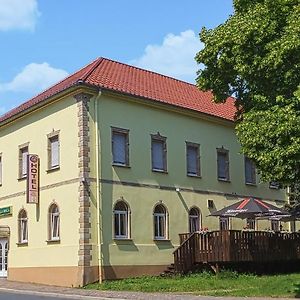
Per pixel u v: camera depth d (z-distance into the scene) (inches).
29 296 882.8
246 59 818.2
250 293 802.2
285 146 730.2
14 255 1244.5
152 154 1206.3
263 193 1512.1
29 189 1167.0
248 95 884.0
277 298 734.5
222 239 1092.5
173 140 1262.3
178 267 1119.0
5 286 1080.2
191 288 910.4
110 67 1272.1
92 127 1088.8
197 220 1293.1
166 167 1231.5
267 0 816.3
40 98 1272.1
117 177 1117.1
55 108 1156.5
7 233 1278.3
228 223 1382.9
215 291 861.8
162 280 1036.5
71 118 1104.8
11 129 1306.6
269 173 758.5
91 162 1075.3
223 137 1407.5
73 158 1086.4
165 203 1211.9
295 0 801.6
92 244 1047.0
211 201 1333.7
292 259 1250.6
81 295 856.9
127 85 1218.6
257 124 772.6
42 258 1143.6
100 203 1074.1
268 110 764.6
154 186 1193.4
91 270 1034.7
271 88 797.2
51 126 1162.6
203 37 907.4
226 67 875.4
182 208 1253.1
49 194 1146.0
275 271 1238.9
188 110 1291.8
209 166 1352.1
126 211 1125.7
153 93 1267.2
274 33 795.4
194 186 1296.8
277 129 730.8
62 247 1087.6
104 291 916.0
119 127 1138.7
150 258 1147.9
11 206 1275.8
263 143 756.0
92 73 1176.8
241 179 1444.4
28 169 1172.5
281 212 1147.3
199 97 1441.9
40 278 1141.7
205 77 921.5
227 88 918.4
